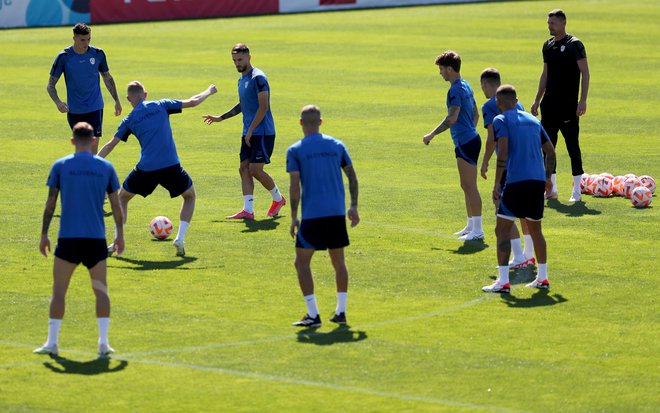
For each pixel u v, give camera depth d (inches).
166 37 4269.2
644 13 4874.5
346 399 1010.7
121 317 1256.2
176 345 1160.2
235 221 1749.5
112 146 1540.4
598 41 4015.8
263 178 1755.7
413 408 988.6
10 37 4301.2
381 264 1487.5
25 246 1576.0
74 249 1114.7
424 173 2110.0
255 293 1354.6
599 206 1847.9
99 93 1967.3
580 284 1389.0
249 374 1076.5
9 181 2037.4
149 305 1301.7
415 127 2576.3
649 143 2361.0
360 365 1101.7
